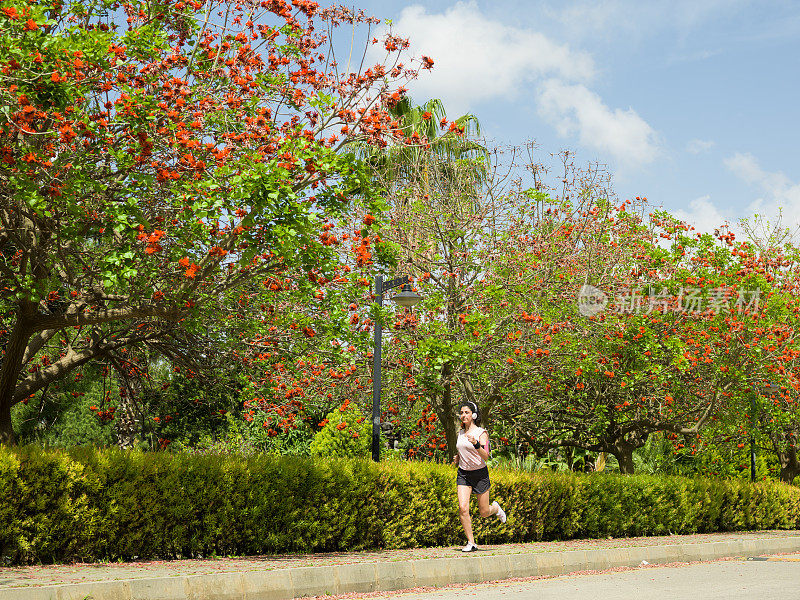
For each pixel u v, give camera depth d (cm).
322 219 955
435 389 1337
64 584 599
